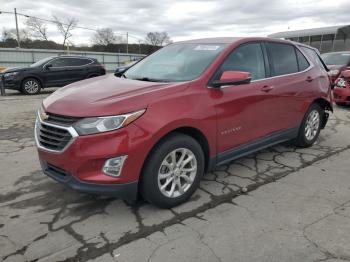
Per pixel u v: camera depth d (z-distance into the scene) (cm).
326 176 461
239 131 425
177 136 357
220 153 408
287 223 341
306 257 289
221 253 294
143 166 340
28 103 1124
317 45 2453
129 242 311
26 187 425
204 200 389
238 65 430
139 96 340
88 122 317
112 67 4347
